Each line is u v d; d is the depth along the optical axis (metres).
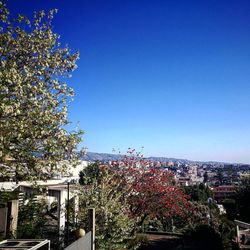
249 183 36.12
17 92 11.04
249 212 33.94
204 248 17.27
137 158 20.25
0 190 11.39
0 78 10.39
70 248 6.52
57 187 13.65
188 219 25.22
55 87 12.91
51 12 13.41
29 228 10.23
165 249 16.69
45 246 6.64
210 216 25.27
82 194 12.91
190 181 136.50
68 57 13.79
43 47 13.27
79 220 12.25
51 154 11.06
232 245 16.77
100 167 17.88
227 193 104.38
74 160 11.71
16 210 8.58
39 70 12.80
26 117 10.94
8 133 9.98
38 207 12.10
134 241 15.23
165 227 23.88
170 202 19.50
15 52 12.77
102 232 11.84
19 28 13.11
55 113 11.86
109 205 12.74
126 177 18.30
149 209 19.19
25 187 14.29
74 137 11.54
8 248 6.07
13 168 10.81
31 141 10.60
